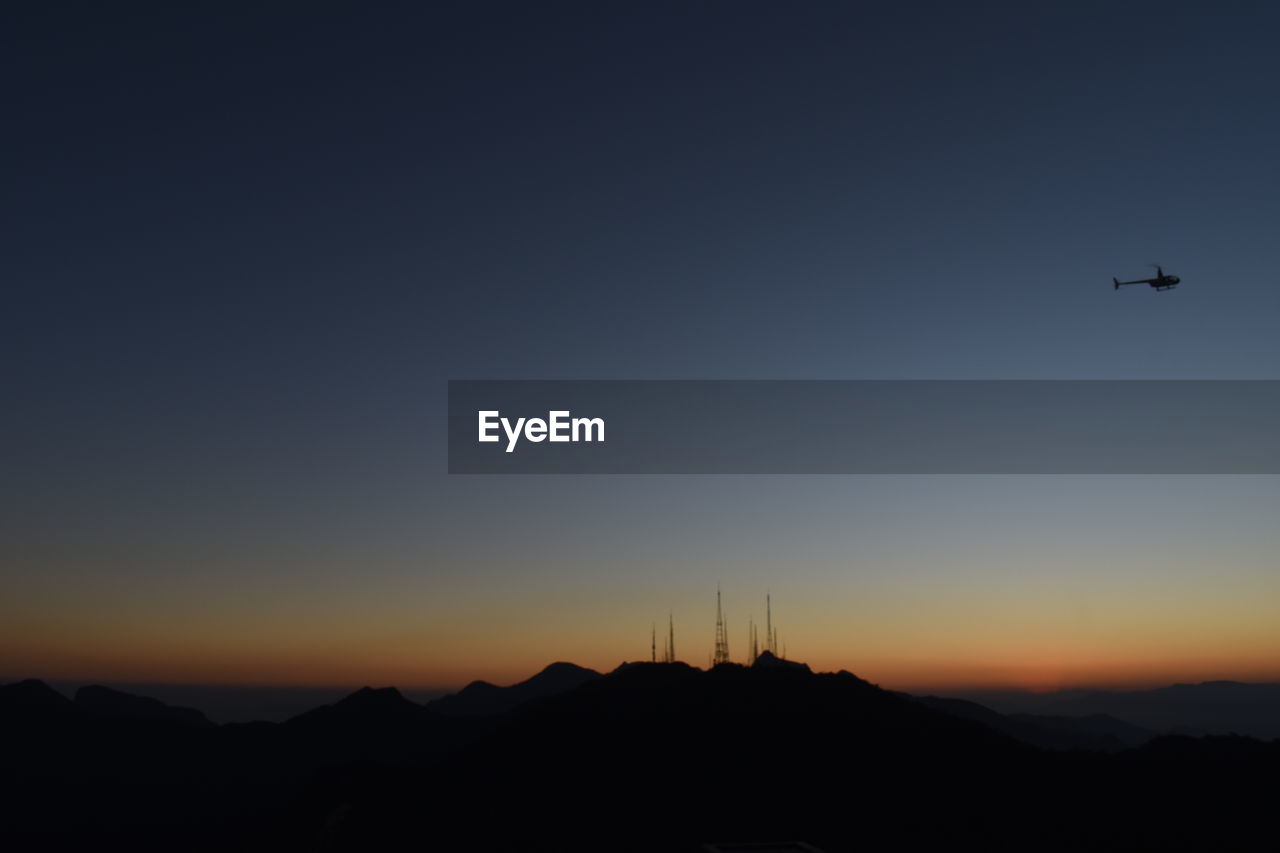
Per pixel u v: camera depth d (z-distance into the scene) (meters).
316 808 109.56
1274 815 80.00
